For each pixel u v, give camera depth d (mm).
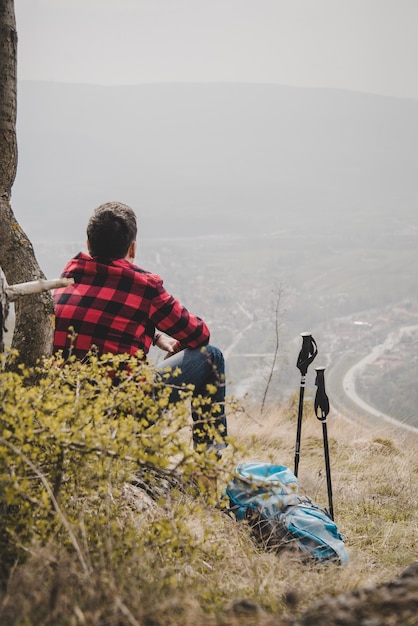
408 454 8031
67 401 2641
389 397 91188
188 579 2605
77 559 2428
